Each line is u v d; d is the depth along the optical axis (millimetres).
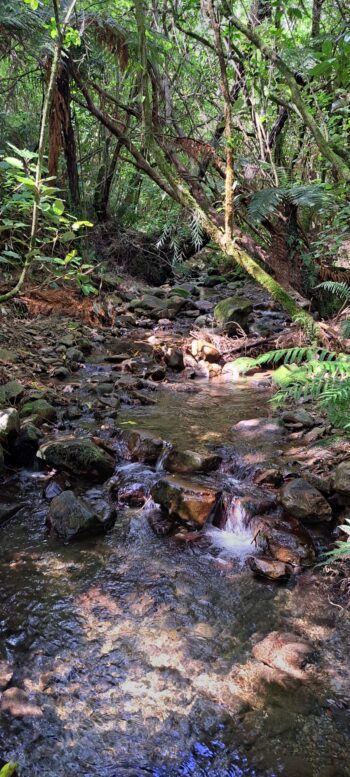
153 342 6059
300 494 2934
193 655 2127
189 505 2979
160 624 2279
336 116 6297
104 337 6109
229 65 6617
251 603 2412
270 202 5453
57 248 6980
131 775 1679
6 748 1748
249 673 2047
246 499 2959
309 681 2010
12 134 7879
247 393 4809
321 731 1818
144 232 9734
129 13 6168
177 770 1697
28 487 3305
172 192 5320
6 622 2262
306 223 7129
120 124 6586
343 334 5137
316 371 3160
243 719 1862
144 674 2037
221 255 9906
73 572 2580
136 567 2635
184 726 1836
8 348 5152
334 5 7031
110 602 2396
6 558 2664
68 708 1894
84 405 4273
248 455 3525
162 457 3514
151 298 7410
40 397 4227
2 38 6844
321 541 2791
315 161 8000
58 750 1749
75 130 9547
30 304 6027
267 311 7168
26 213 3781
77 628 2244
